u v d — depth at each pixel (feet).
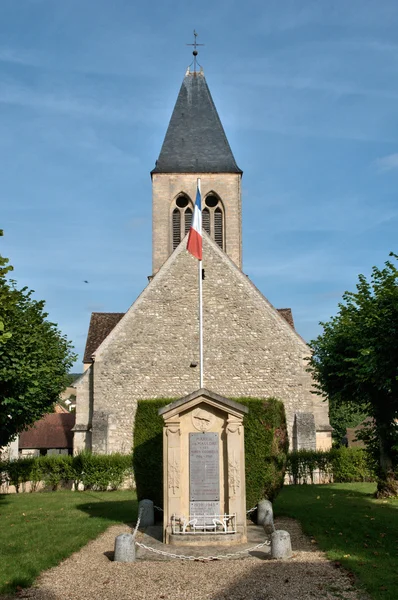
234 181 126.72
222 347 93.45
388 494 65.10
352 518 49.57
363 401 69.62
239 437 41.78
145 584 30.48
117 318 125.70
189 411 42.55
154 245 124.67
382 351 47.88
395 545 38.96
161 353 93.25
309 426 90.74
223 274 95.55
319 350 71.00
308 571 32.14
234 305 94.63
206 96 134.00
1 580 30.58
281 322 94.22
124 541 36.04
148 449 52.13
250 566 33.65
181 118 131.54
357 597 27.63
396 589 28.40
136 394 92.32
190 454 42.01
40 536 43.37
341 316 69.05
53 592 29.19
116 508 60.39
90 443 93.71
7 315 57.11
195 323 94.12
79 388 95.50
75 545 39.86
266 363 92.99
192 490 41.60
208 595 28.45
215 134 130.31
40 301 84.33
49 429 142.31
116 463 86.22
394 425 65.41
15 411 67.31
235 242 125.29
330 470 89.97
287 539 35.86
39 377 72.33
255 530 45.65
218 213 126.93
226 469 41.81
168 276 95.45
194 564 34.68
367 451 68.28
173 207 126.31
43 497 74.69
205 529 40.96
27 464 88.53
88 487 87.20
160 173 126.00
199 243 55.77
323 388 71.41
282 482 55.72
